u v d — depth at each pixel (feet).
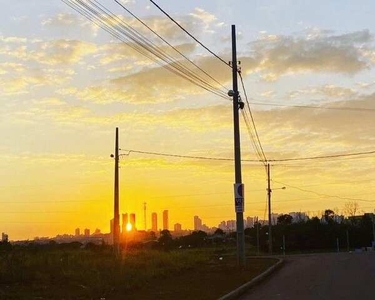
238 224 91.71
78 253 132.77
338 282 71.15
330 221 327.88
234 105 91.50
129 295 59.21
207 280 76.07
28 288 64.03
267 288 67.87
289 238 295.69
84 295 58.39
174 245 272.31
